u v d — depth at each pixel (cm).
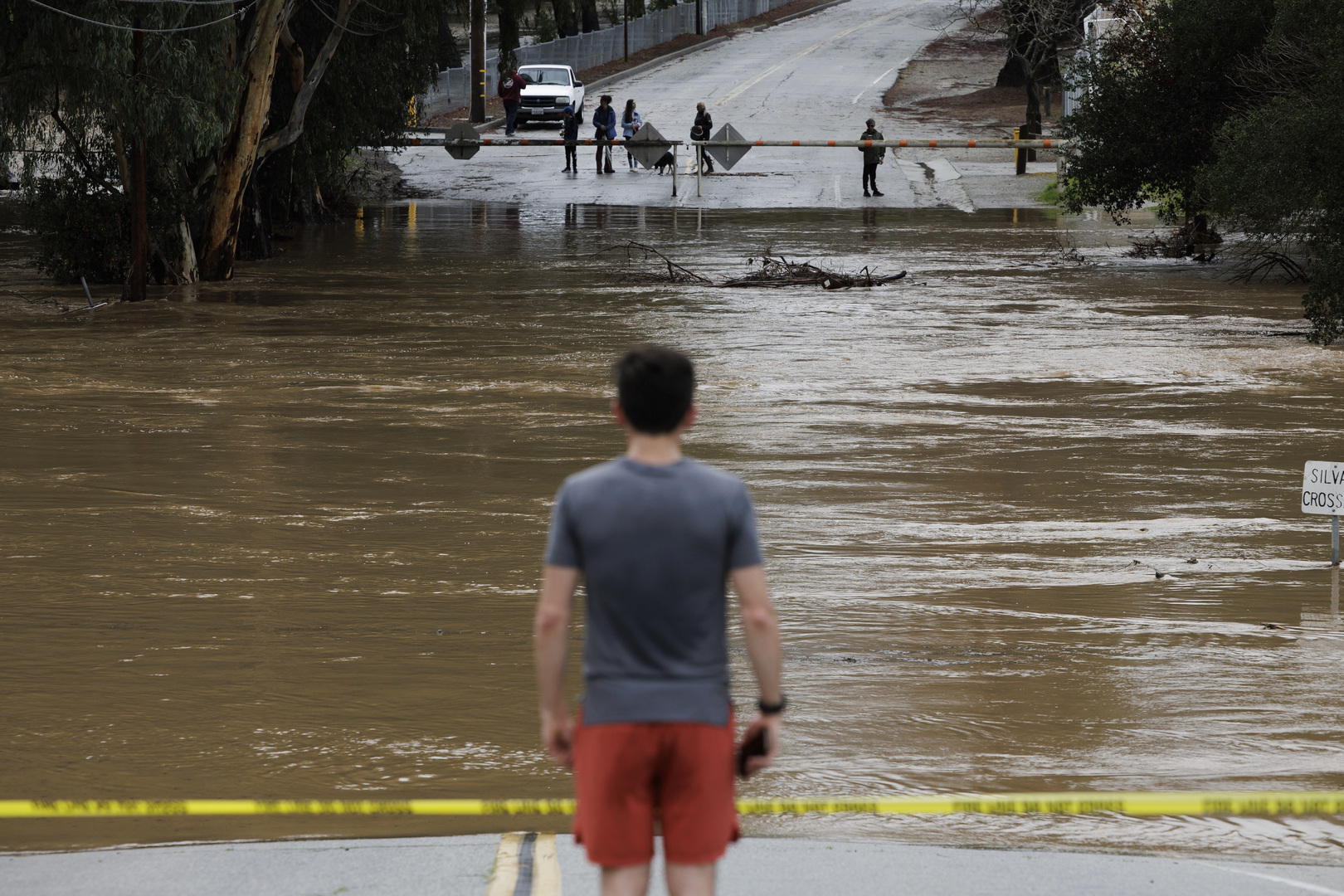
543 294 7994
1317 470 2961
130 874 1465
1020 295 7975
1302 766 1828
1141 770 1819
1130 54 9962
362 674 2206
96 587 2705
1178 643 2397
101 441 4188
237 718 2002
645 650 1124
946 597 2702
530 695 2117
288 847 1547
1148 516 3381
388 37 10562
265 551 3003
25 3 7206
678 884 1129
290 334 6494
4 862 1506
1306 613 2588
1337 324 6216
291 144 9888
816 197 14100
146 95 7256
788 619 2539
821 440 4266
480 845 1550
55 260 8438
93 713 2012
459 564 2908
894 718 2016
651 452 1152
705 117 14962
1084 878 1455
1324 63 7194
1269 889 1430
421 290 8194
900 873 1463
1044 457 4038
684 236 11162
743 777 1184
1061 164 13062
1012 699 2092
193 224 8638
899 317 7112
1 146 7856
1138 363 5744
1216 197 7100
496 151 17512
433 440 4244
